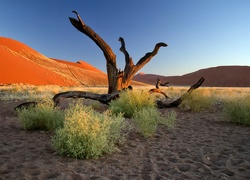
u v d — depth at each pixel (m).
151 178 3.80
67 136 4.79
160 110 11.56
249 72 115.19
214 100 13.72
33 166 4.20
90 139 4.70
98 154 4.71
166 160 4.68
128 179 3.77
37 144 5.64
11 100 15.01
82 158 4.69
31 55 93.19
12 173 3.88
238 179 3.82
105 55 12.87
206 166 4.33
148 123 6.59
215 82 118.75
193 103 11.33
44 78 63.16
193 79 130.12
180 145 5.75
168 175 3.96
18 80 53.03
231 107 8.78
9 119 9.01
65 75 80.56
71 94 11.15
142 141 6.08
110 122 5.32
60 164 4.32
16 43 95.62
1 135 6.48
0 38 92.50
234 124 8.41
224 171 4.17
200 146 5.68
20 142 5.80
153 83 150.88
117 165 4.39
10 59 60.47
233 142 6.03
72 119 5.00
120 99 10.52
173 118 8.04
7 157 4.66
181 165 4.43
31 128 7.21
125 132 6.95
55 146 4.85
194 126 8.03
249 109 8.42
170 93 23.22
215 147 5.58
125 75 13.52
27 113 7.39
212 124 8.40
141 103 10.04
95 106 11.95
